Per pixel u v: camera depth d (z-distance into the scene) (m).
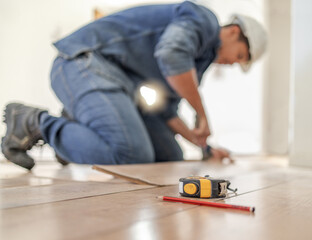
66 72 1.56
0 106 2.15
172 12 1.61
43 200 0.67
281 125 4.09
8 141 1.40
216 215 0.56
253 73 3.95
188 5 1.53
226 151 2.00
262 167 1.74
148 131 1.89
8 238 0.41
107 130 1.43
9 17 2.21
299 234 0.45
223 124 3.75
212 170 1.42
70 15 2.51
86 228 0.46
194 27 1.49
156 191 0.82
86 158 1.44
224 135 3.76
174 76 1.50
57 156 1.64
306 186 0.98
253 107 3.99
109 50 1.57
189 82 1.51
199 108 1.60
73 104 1.54
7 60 2.20
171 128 2.00
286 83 4.07
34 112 1.43
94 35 1.57
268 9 4.08
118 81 1.55
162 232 0.44
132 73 1.68
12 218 0.51
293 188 0.94
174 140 1.96
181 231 0.45
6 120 1.45
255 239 0.42
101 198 0.71
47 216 0.53
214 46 1.64
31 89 2.31
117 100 1.49
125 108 1.50
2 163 1.94
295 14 1.90
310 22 1.86
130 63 1.62
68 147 1.46
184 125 1.99
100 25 1.59
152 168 1.32
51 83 1.66
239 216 0.55
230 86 3.78
